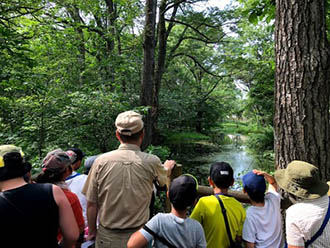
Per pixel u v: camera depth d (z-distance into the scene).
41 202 1.25
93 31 8.97
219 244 1.62
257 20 3.46
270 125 16.25
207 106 24.02
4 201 1.20
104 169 1.72
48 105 5.16
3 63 3.79
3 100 4.59
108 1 10.12
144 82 8.17
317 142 2.16
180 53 16.84
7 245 1.17
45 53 8.24
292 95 2.21
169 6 12.30
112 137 6.12
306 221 1.38
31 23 7.07
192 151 17.48
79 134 5.50
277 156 2.35
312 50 2.14
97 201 1.77
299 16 2.16
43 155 4.85
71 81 7.69
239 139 25.00
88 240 1.83
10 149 1.32
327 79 2.17
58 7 7.66
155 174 1.80
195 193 1.43
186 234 1.37
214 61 20.77
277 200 1.76
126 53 9.88
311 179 1.44
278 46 2.30
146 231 1.38
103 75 7.87
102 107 5.57
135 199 1.69
